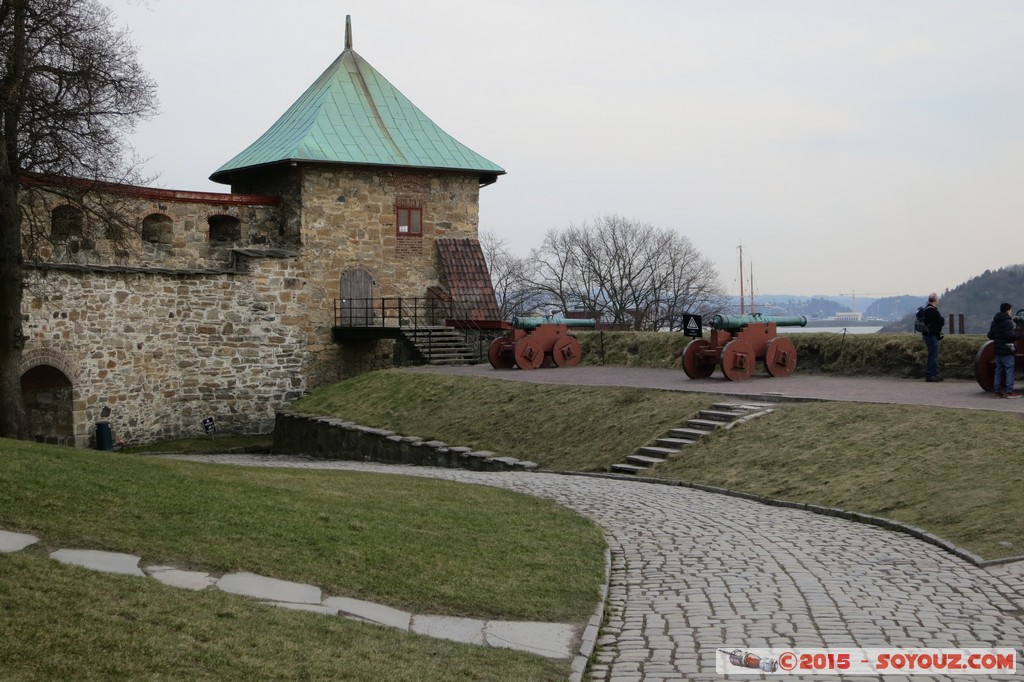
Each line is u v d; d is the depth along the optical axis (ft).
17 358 76.95
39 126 80.79
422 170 129.18
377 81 140.87
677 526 45.27
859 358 85.97
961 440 52.24
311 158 121.29
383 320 126.31
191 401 110.32
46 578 25.02
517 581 33.65
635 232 226.17
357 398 99.96
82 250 104.63
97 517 32.22
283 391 118.52
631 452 66.80
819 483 52.24
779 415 63.72
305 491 44.39
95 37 82.64
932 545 39.68
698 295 222.89
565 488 57.41
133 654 21.63
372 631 26.81
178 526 32.96
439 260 131.23
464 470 70.28
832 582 34.35
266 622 25.57
